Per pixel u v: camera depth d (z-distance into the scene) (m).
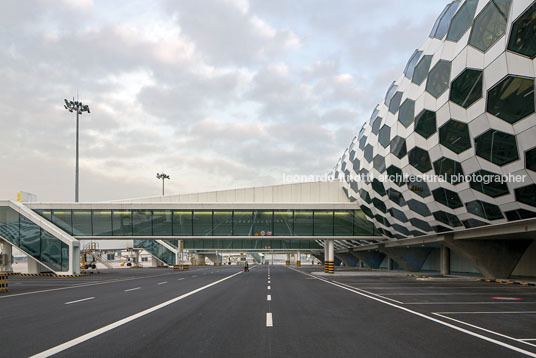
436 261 49.16
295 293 18.52
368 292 19.22
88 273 46.00
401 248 49.91
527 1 14.17
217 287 22.48
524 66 15.08
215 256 123.94
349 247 70.31
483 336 8.16
